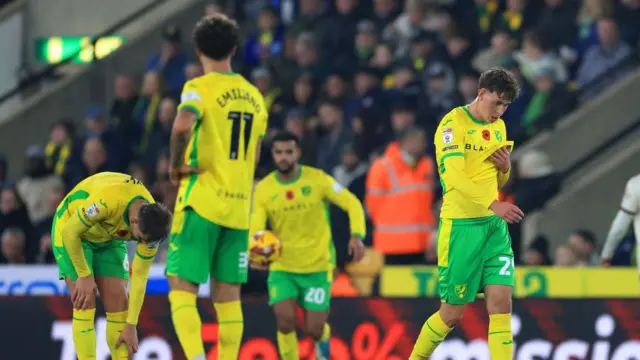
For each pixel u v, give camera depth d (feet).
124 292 87.45
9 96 182.60
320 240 107.55
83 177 163.63
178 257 83.82
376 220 135.03
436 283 118.11
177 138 81.35
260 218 108.47
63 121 170.19
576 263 128.67
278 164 107.65
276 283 107.04
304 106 163.32
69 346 103.19
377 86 157.79
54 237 85.92
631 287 115.65
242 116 84.28
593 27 163.73
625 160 154.61
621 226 106.32
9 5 202.90
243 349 106.73
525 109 155.63
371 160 147.74
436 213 146.61
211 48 83.66
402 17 171.32
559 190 144.97
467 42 164.14
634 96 158.51
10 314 103.96
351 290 120.37
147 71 183.42
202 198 83.20
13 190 147.84
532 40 156.76
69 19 204.03
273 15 178.09
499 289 85.35
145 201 82.64
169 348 103.19
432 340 89.10
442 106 154.30
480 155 85.10
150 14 203.00
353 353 105.91
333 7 178.40
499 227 86.07
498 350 84.99
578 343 103.65
